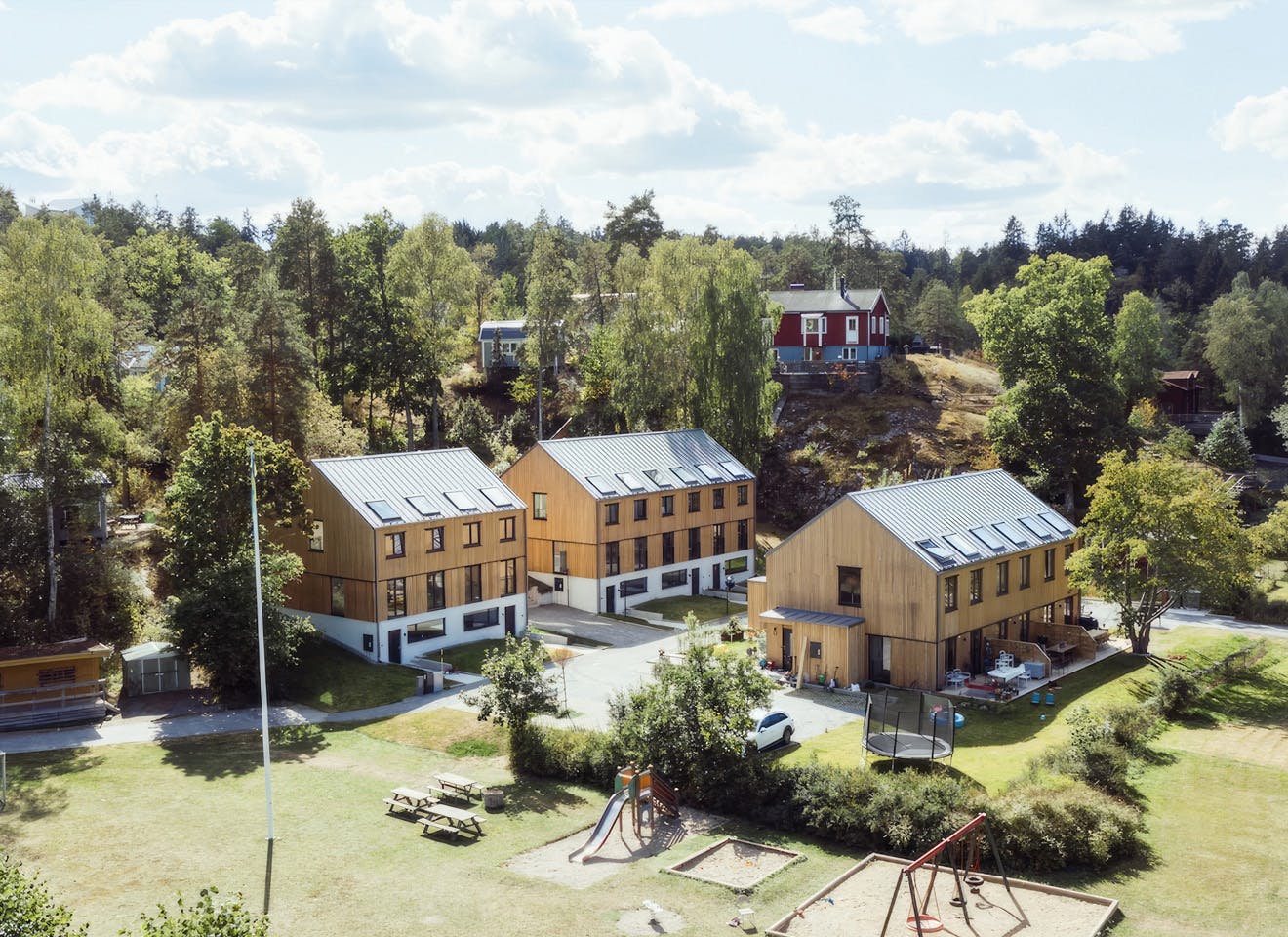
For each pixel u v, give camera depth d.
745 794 34.75
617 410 91.75
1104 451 84.00
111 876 29.50
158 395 73.19
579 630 62.38
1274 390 112.88
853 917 27.08
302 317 85.69
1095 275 90.69
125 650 49.69
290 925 26.72
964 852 30.38
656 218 129.75
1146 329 104.38
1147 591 54.53
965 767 38.66
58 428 52.81
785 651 51.94
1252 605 65.19
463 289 95.44
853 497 50.22
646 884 29.55
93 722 45.22
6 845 31.50
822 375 102.69
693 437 79.00
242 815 34.69
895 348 112.81
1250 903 27.83
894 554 48.81
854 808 32.50
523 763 39.41
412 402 92.06
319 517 55.50
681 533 72.69
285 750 42.03
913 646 48.59
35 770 38.66
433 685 49.84
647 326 88.69
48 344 50.88
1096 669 52.62
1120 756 35.78
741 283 86.38
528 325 98.31
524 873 30.36
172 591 58.53
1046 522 59.38
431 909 27.81
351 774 39.19
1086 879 29.45
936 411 98.75
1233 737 42.22
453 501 57.88
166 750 41.66
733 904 28.27
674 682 36.28
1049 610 58.34
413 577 55.06
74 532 54.66
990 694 47.28
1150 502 52.25
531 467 69.50
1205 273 166.12
